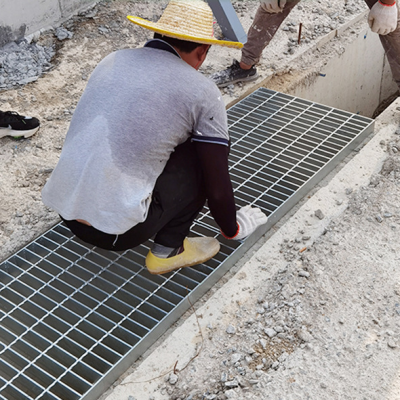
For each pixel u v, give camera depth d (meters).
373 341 2.18
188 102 1.85
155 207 2.01
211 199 2.06
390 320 2.27
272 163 3.33
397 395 1.97
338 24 5.12
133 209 1.86
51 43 4.46
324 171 3.17
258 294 2.46
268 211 2.90
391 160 3.21
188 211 2.20
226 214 2.13
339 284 2.45
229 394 2.02
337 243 2.67
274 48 4.70
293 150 3.45
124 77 1.87
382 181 3.07
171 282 2.52
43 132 3.56
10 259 2.70
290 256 2.64
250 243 2.71
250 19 5.01
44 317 2.40
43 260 2.71
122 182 1.85
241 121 3.80
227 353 2.20
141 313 2.36
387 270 2.51
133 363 2.19
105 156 1.83
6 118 3.36
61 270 2.69
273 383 2.04
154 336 2.26
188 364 2.17
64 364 2.30
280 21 3.76
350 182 3.12
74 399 2.08
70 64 4.27
